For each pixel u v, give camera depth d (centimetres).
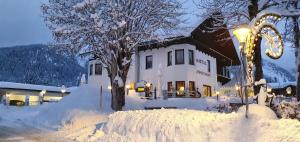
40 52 11606
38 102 4975
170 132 943
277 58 1085
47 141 1326
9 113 3159
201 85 3466
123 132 1159
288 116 1014
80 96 2383
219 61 4338
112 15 1822
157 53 3459
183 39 3225
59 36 1834
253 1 1631
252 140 780
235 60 4312
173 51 3272
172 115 1041
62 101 2405
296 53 1750
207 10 1875
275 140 744
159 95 3109
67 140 1352
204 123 902
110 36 1875
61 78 11238
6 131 1702
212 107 1962
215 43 3734
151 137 1001
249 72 996
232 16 1809
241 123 843
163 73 3353
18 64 11131
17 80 10694
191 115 1003
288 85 5200
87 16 1852
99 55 1962
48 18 1897
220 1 1822
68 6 1922
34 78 10756
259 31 1026
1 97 5394
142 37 1942
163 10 1981
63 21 1900
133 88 3503
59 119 1994
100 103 2059
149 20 1967
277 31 1052
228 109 1459
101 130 1337
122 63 1917
